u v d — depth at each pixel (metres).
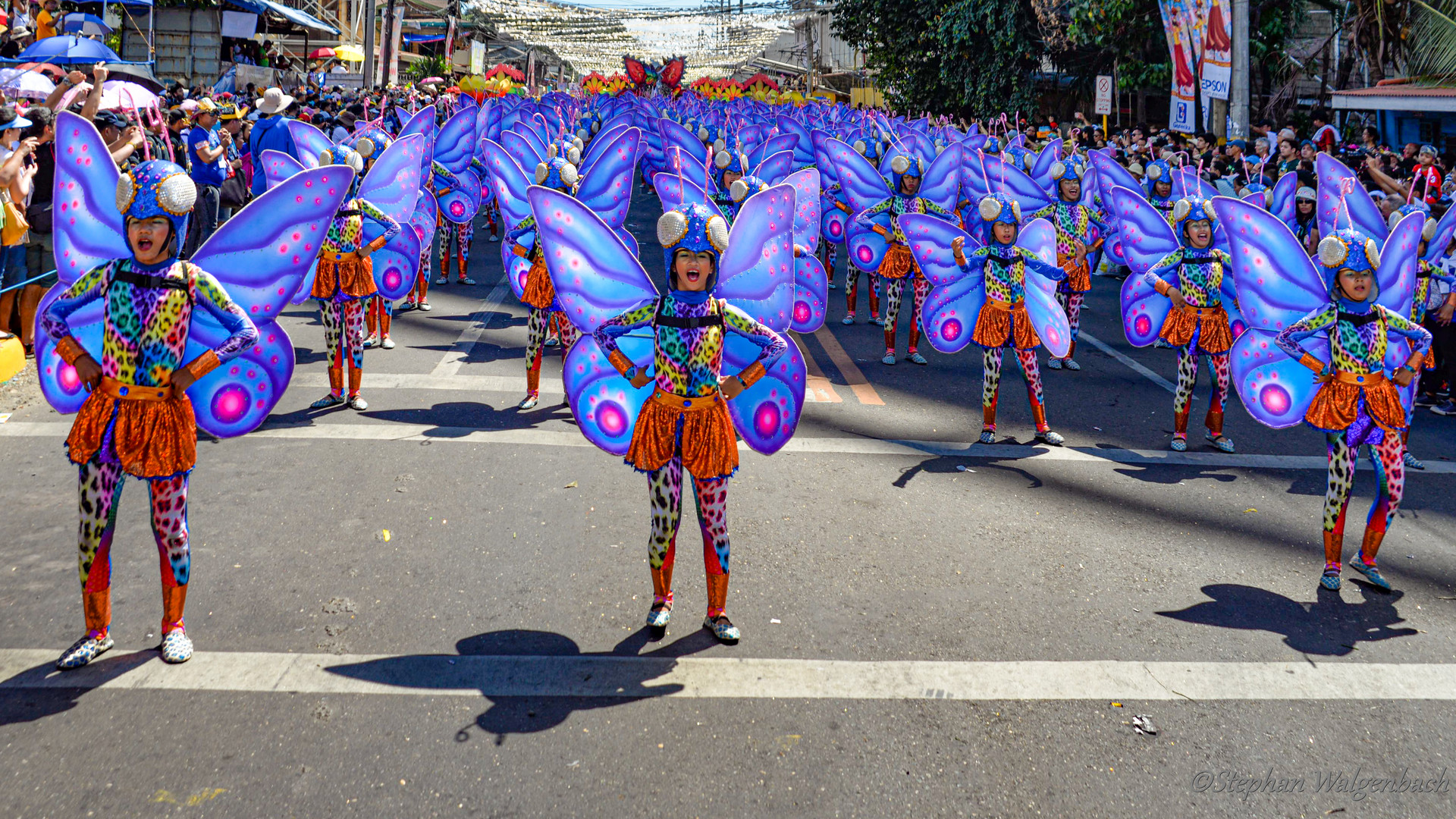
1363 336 5.09
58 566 4.88
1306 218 9.86
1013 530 5.90
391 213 8.41
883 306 13.77
